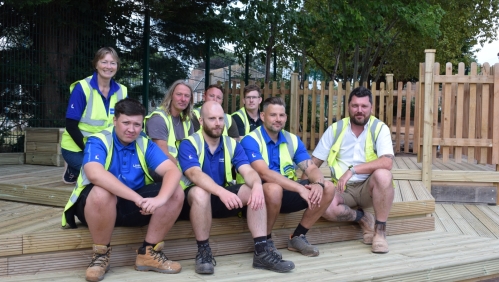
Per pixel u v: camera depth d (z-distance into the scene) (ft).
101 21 25.63
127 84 27.12
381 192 13.00
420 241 14.40
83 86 13.73
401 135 34.01
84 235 10.94
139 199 9.86
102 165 10.19
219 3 32.09
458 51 55.52
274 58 48.60
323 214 13.44
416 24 37.04
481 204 20.57
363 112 13.78
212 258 11.12
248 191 11.62
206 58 34.04
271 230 12.23
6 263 10.18
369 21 36.17
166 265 10.83
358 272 11.26
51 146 20.35
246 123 17.21
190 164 11.42
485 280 12.88
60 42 24.34
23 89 23.62
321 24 37.78
